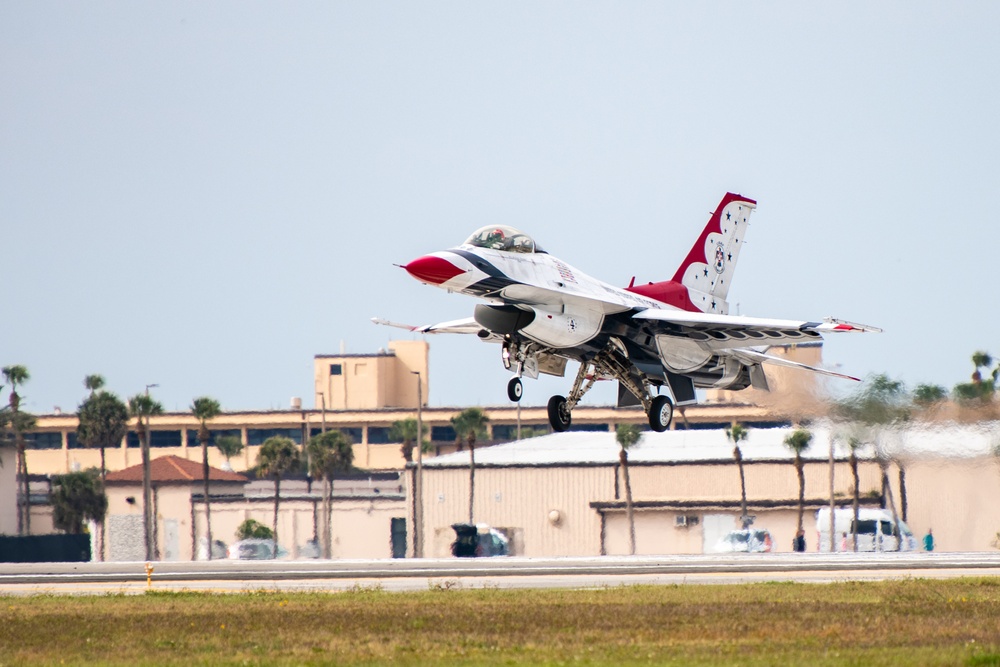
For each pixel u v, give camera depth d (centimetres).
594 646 6806
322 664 6291
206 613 8581
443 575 12206
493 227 11931
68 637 7531
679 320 11950
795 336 12106
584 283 12212
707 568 12875
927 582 10362
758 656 6325
